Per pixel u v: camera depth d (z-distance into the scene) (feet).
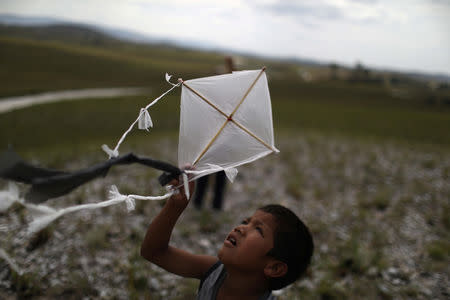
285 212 4.28
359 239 17.46
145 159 3.40
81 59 312.29
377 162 34.42
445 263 15.65
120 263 12.81
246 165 31.07
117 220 16.51
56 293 10.74
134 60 371.97
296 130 76.79
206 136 4.41
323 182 27.32
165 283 12.07
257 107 4.65
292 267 4.18
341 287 12.69
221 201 19.52
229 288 4.42
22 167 2.30
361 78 515.50
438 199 24.41
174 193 3.97
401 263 15.42
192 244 15.61
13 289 10.65
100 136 68.23
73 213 16.65
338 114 148.05
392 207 22.47
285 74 539.29
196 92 4.49
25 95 141.90
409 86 520.83
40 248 13.05
